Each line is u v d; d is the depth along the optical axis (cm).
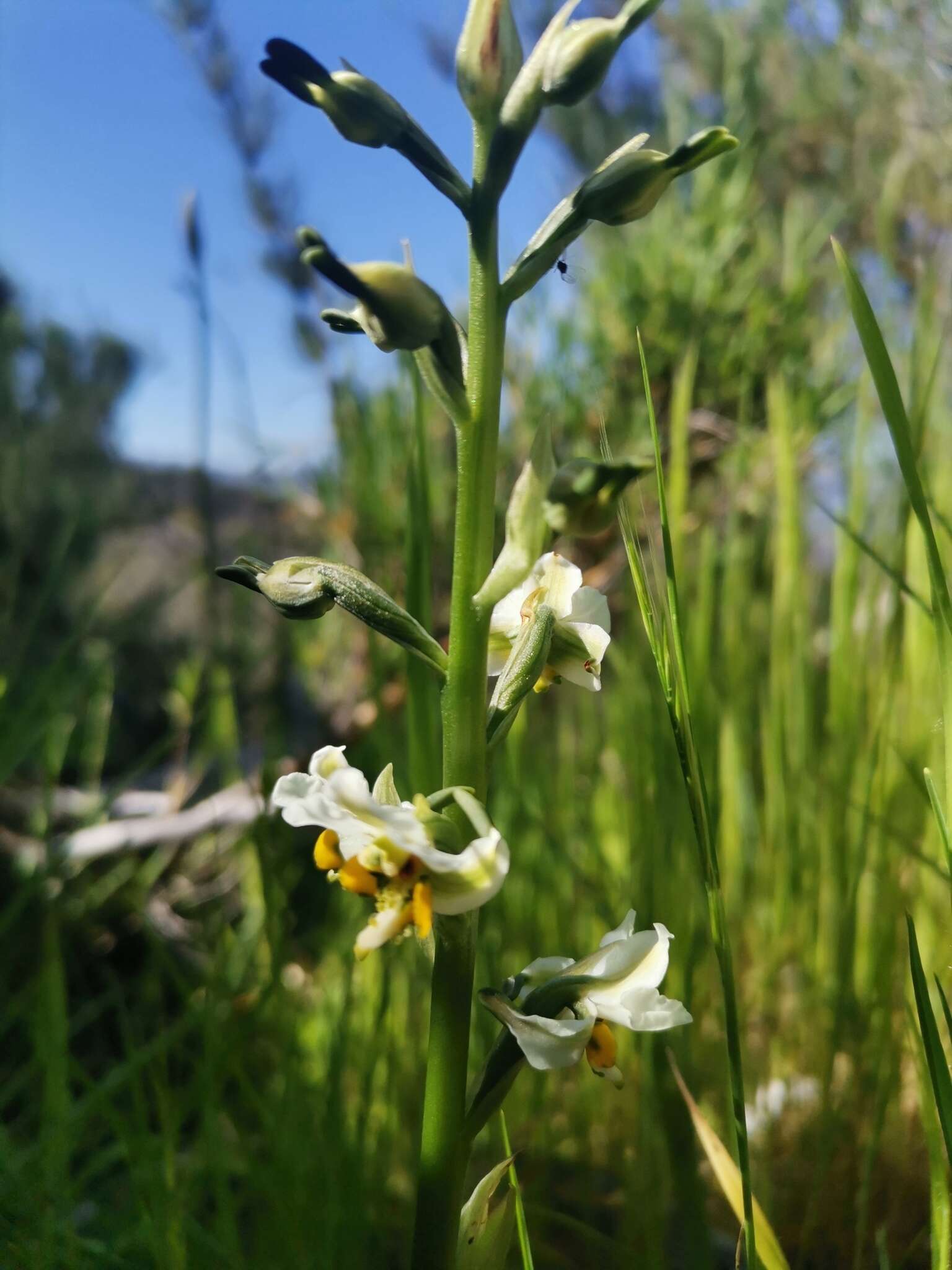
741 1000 19
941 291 24
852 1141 16
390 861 10
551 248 11
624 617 28
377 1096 19
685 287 28
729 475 27
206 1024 16
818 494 29
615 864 22
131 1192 16
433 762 16
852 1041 17
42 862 22
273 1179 15
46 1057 17
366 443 27
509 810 22
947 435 22
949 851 11
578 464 10
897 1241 16
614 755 24
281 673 28
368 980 20
